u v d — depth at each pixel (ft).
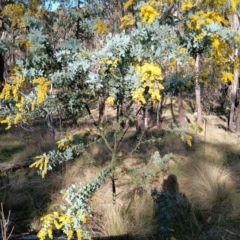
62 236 9.22
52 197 12.60
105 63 7.11
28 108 8.12
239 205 12.59
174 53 7.32
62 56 7.66
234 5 7.69
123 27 8.38
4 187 12.98
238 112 29.71
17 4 8.62
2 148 21.38
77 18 8.93
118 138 10.78
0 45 8.27
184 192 13.28
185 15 8.08
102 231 10.43
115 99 7.83
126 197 12.37
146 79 6.41
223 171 15.14
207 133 26.94
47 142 21.08
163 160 10.60
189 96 46.98
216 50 7.70
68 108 8.48
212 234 10.78
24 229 10.61
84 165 15.66
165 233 10.16
